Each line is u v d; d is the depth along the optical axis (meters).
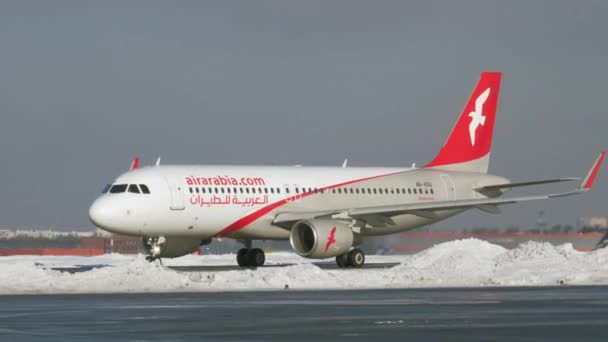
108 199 143.75
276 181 157.38
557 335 64.69
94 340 62.59
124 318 75.88
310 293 102.88
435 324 71.00
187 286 112.31
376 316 76.81
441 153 179.25
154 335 65.19
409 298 94.62
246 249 165.25
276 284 114.31
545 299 92.31
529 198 159.25
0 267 116.81
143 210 143.62
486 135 183.75
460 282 118.50
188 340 62.59
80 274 115.50
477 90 183.00
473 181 179.38
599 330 67.25
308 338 63.50
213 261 189.38
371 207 158.12
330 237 148.38
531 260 133.50
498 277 121.75
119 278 112.19
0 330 68.12
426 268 135.38
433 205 158.50
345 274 121.75
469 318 75.06
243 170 156.00
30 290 107.38
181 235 150.25
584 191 157.88
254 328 69.00
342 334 65.50
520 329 67.81
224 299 94.44
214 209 149.38
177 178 147.88
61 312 80.94
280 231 157.38
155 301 92.12
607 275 121.12
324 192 161.88
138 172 147.50
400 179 171.88
